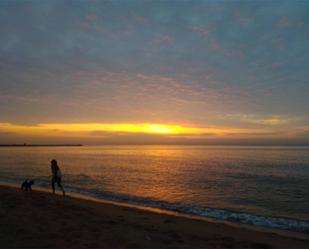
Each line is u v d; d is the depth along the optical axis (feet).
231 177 97.81
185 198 59.36
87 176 97.86
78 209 37.86
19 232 24.32
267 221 40.63
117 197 58.39
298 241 28.66
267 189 73.00
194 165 152.76
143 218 35.78
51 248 20.68
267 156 265.95
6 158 229.45
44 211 34.01
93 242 22.65
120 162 177.68
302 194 65.87
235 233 30.91
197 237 26.86
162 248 22.24
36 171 117.29
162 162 177.68
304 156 264.52
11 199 41.09
